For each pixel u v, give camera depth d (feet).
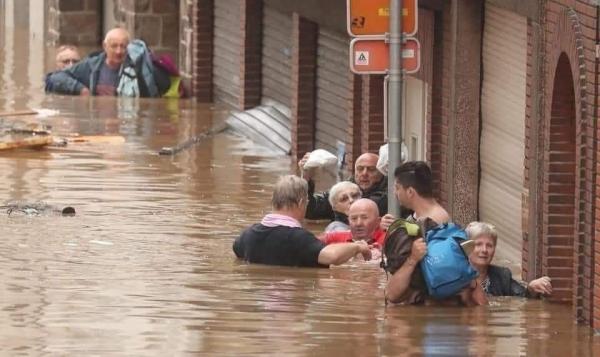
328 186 161.17
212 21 214.90
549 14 112.27
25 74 239.09
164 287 111.34
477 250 109.91
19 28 299.99
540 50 113.91
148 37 238.27
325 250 118.21
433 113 139.85
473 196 135.23
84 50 267.18
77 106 209.26
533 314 106.32
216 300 107.65
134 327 99.50
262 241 119.65
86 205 144.15
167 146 179.42
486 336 99.04
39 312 103.09
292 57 178.29
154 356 92.48
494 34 130.82
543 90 113.80
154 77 219.20
